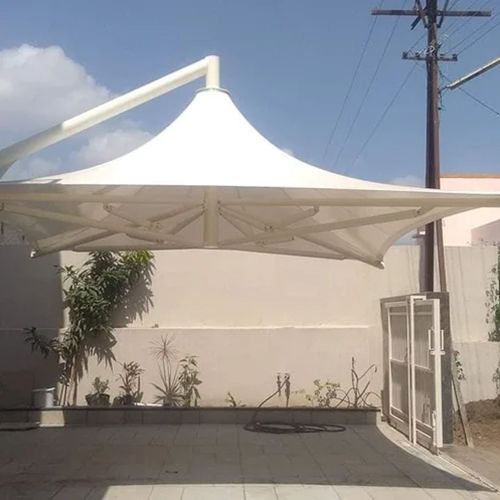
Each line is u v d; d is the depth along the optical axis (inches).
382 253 428.1
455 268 534.3
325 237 421.7
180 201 348.5
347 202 313.9
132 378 513.3
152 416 482.3
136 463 368.5
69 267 521.7
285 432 455.8
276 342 520.4
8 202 318.3
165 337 517.0
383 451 404.2
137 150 335.3
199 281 530.0
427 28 599.8
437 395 383.2
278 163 323.9
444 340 425.1
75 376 513.0
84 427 470.3
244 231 420.5
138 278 528.1
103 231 413.7
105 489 318.0
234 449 405.4
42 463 366.6
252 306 529.3
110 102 357.7
